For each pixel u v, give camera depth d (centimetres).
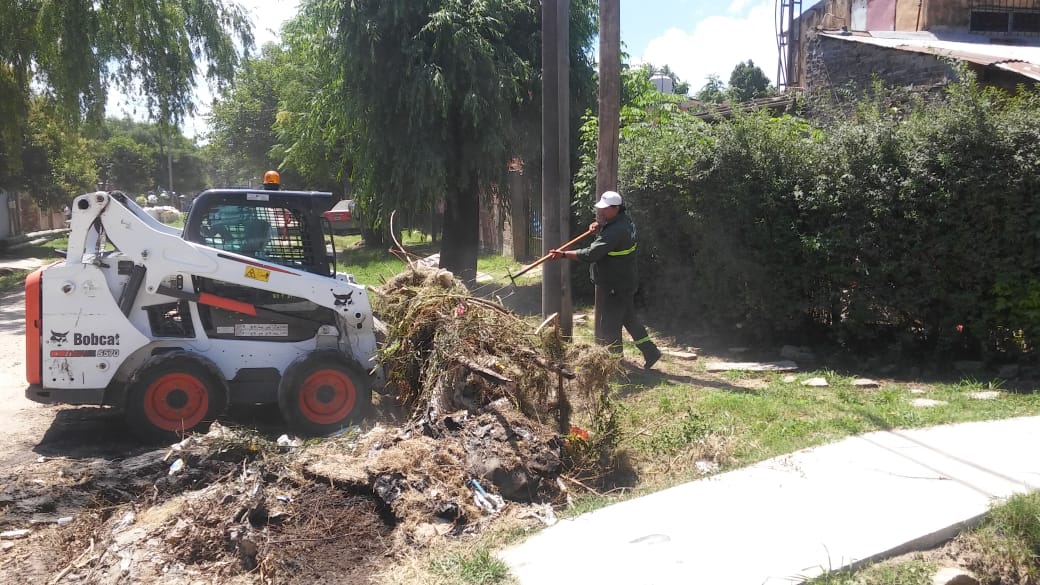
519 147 1358
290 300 658
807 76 1630
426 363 618
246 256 654
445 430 536
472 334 595
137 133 6762
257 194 657
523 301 1264
